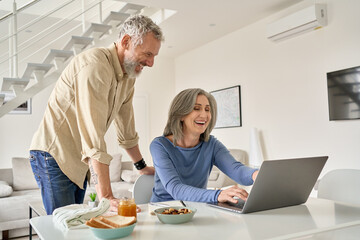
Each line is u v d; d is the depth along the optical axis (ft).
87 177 5.94
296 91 14.20
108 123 5.47
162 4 13.82
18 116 18.61
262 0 13.66
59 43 19.61
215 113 5.27
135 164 6.01
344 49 12.23
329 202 4.11
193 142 5.16
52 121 5.47
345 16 12.19
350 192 4.89
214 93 19.24
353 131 11.96
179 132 4.99
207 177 5.29
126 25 5.00
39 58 19.45
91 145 4.52
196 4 13.93
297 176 3.63
